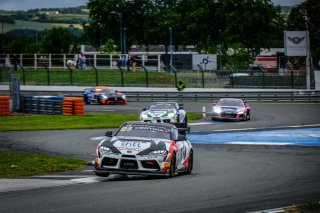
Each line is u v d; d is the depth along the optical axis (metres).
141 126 40.28
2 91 155.12
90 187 32.09
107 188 31.50
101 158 36.81
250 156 55.97
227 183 34.97
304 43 171.25
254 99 142.62
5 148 60.06
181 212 24.31
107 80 171.00
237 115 96.31
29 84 166.62
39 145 63.12
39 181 36.09
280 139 72.56
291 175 40.88
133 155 36.38
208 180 36.47
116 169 36.56
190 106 130.00
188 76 174.88
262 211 24.36
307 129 85.25
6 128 81.62
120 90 157.25
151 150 36.84
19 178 38.31
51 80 171.38
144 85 161.00
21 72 180.25
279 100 142.50
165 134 39.69
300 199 28.55
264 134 78.25
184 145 41.16
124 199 27.34
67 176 39.88
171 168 37.59
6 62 195.50
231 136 75.56
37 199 27.25
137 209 24.78
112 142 37.59
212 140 71.00
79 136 72.62
